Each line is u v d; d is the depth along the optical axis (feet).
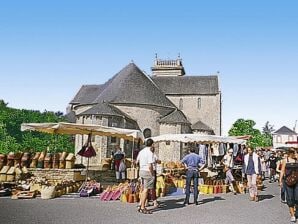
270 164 84.07
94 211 37.32
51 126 61.00
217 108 204.64
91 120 150.51
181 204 44.68
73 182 56.75
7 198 47.70
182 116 174.60
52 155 65.51
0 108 254.88
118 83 173.06
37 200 45.98
